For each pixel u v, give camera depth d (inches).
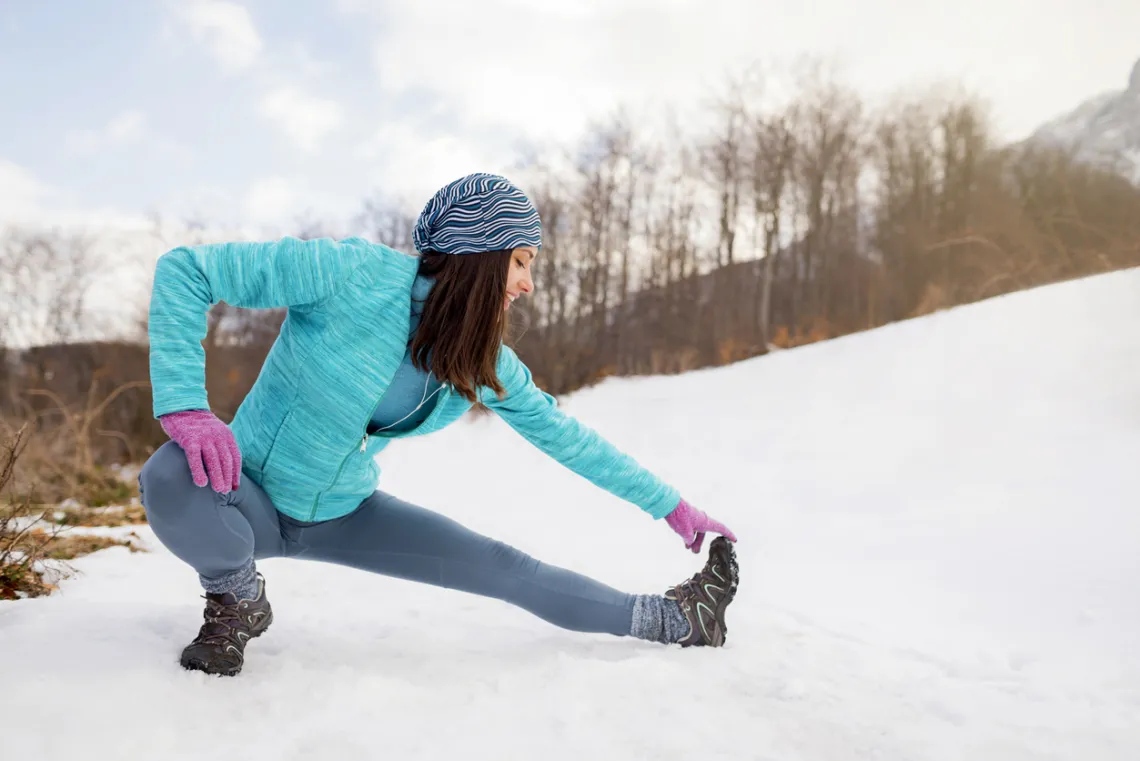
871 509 169.9
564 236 660.1
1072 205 583.2
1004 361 274.8
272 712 57.9
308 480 68.0
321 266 62.7
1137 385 224.5
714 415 306.3
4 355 599.8
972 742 59.6
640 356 625.6
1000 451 196.2
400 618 92.8
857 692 70.6
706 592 83.2
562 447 78.0
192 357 60.2
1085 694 71.3
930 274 643.5
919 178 698.8
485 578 78.7
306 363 64.5
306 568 121.6
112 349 533.3
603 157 671.1
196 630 74.5
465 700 63.2
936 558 127.8
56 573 102.7
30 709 53.0
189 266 60.7
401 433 71.4
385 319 64.5
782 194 685.9
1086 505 143.9
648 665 73.4
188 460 57.8
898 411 255.1
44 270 616.1
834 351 355.9
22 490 195.0
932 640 90.2
